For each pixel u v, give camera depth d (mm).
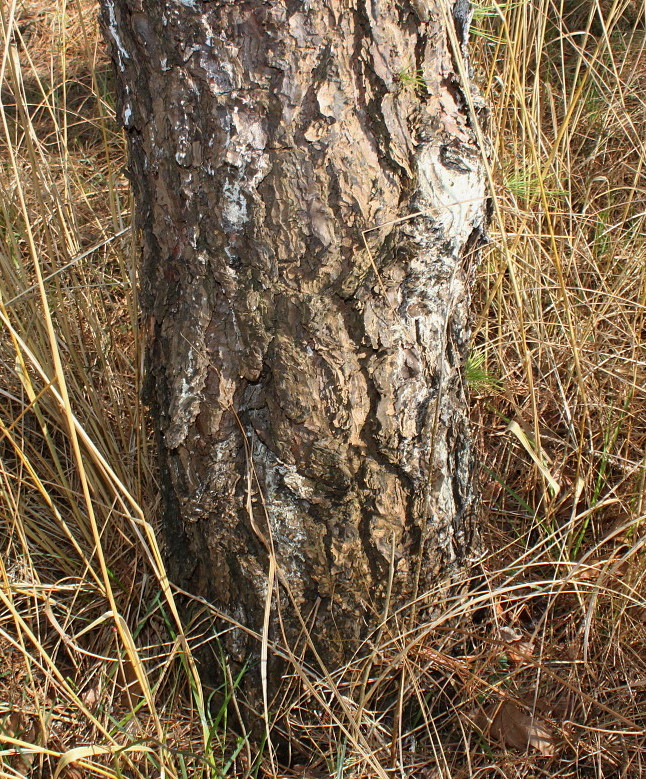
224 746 1112
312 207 957
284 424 1023
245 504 1058
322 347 999
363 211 960
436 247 990
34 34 2426
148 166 999
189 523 1108
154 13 931
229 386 1025
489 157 1074
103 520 1254
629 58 1917
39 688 1164
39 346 1229
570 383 1402
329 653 1117
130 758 1073
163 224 1010
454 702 1169
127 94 990
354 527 1067
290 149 943
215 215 970
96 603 1222
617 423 1307
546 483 1291
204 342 1020
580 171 1705
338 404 1015
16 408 1370
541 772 1115
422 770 1121
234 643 1128
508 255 1125
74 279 1265
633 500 1253
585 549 1265
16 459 1302
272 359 1007
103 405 1347
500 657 1168
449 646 1174
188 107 951
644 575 1203
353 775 1093
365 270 979
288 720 1109
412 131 971
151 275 1052
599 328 1465
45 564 1258
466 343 1109
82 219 1730
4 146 1928
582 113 1794
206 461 1056
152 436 1300
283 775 1111
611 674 1171
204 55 929
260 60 927
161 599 1215
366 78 941
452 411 1102
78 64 2338
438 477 1092
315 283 980
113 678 1155
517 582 1252
